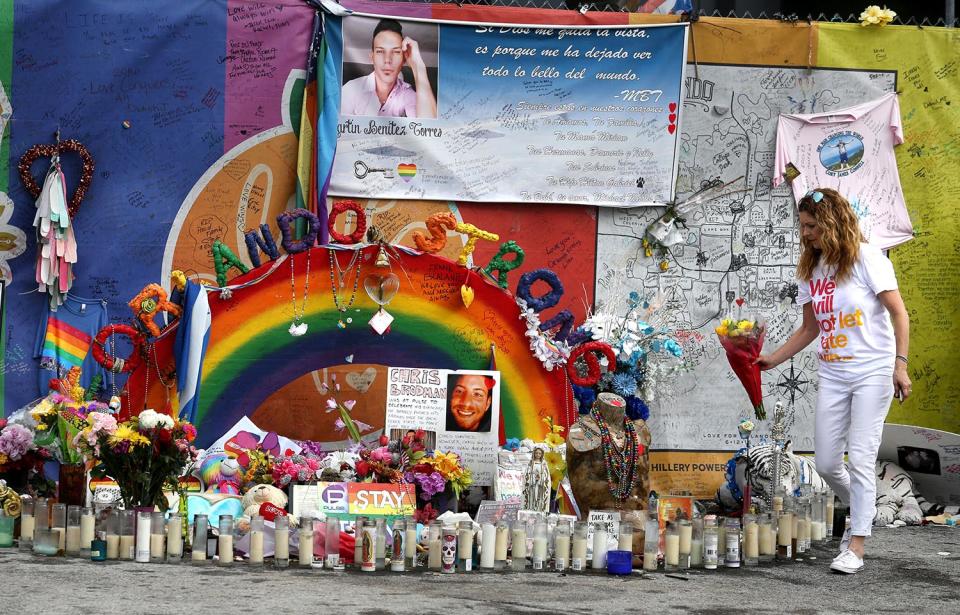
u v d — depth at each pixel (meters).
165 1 8.12
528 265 8.52
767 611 5.29
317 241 8.18
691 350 8.67
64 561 5.91
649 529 6.28
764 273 8.75
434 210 8.39
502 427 7.27
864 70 8.77
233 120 8.21
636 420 7.13
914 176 8.86
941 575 6.32
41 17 8.00
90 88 8.06
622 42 8.43
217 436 7.31
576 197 8.47
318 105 8.18
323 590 5.36
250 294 7.27
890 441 8.34
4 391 8.00
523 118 8.41
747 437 7.61
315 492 6.42
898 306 6.24
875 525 7.97
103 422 6.13
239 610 4.86
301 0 8.23
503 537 6.12
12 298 8.01
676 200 8.65
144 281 8.16
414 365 7.48
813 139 8.75
